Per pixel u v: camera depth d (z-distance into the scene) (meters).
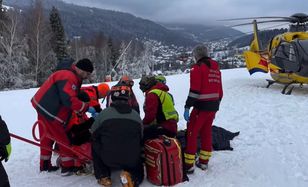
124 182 5.05
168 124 5.95
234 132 8.15
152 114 5.83
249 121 9.08
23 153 7.05
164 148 5.33
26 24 45.97
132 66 62.19
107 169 5.45
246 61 14.87
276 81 14.07
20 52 42.50
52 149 5.69
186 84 17.31
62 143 5.57
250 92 13.38
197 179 5.63
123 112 5.22
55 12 52.59
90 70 5.67
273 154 6.68
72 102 5.44
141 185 5.44
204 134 5.98
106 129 5.19
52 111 5.56
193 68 5.75
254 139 7.62
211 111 5.79
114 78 45.75
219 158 6.53
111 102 5.46
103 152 5.23
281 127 8.40
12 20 41.41
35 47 44.41
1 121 3.99
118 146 5.18
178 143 5.49
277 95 12.53
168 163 5.34
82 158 5.73
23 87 42.00
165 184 5.37
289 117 9.27
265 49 14.87
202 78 5.72
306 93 12.84
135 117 5.27
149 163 5.48
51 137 5.49
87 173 5.90
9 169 6.17
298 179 5.57
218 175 5.79
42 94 5.57
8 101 14.16
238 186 5.38
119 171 5.91
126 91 5.43
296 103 10.96
